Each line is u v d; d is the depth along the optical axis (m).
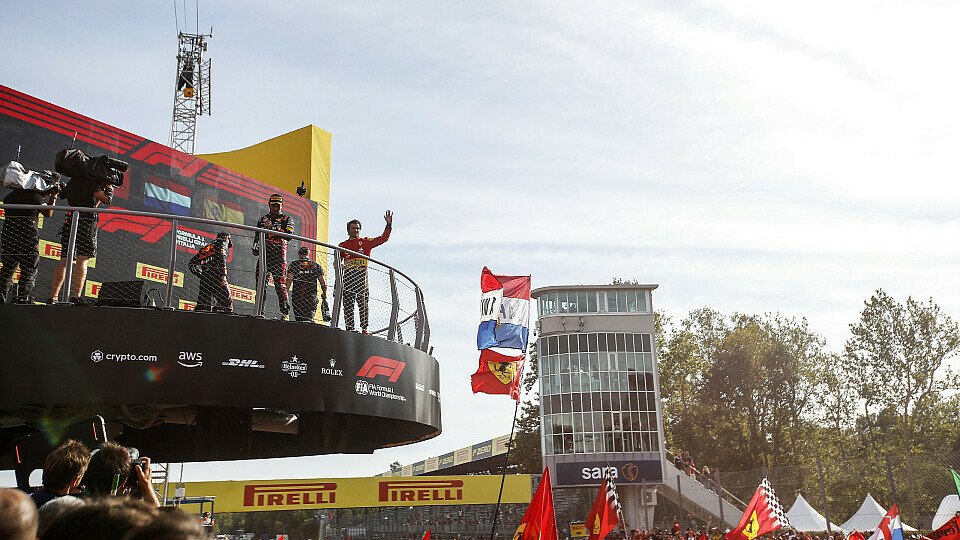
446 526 40.88
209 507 33.47
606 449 58.09
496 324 17.77
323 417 13.52
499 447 67.62
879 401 62.22
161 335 10.00
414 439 14.55
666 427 73.06
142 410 11.75
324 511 39.91
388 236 13.80
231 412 12.34
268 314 16.98
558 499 49.12
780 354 71.50
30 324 9.47
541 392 60.75
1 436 12.95
